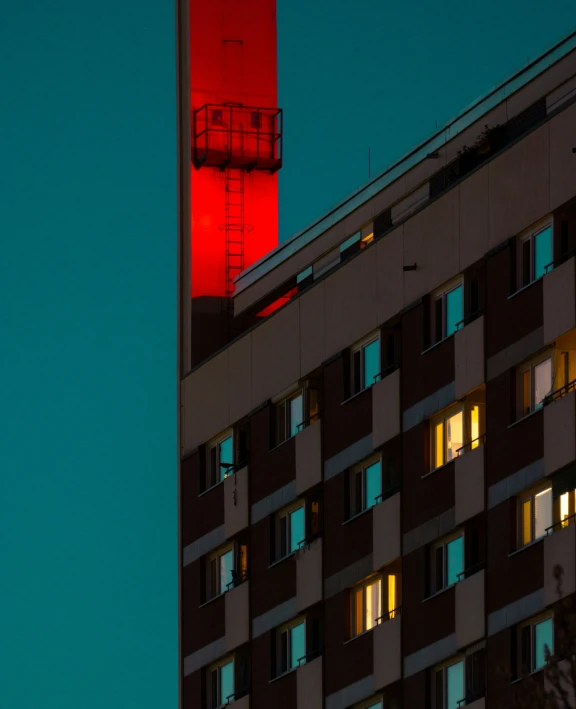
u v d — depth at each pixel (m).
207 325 145.88
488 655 109.06
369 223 130.25
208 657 136.75
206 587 138.62
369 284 123.19
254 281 142.75
